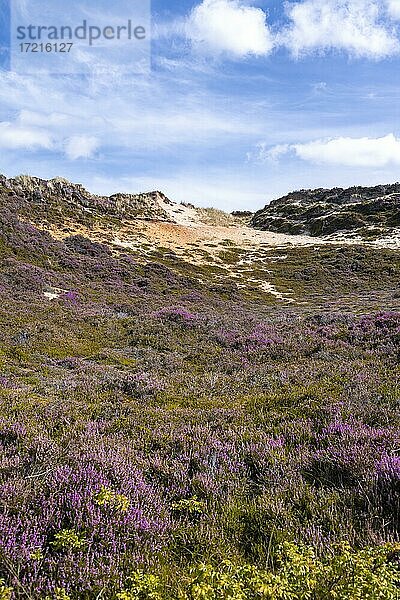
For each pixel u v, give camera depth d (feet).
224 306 128.67
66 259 135.54
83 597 11.28
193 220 310.24
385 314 66.44
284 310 124.77
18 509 14.33
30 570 11.70
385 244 252.42
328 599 10.17
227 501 16.44
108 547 13.00
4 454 18.84
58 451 19.40
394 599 9.68
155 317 79.82
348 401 27.40
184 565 12.84
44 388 37.04
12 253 122.31
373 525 14.30
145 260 170.71
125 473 17.84
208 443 22.39
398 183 399.03
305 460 19.62
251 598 10.07
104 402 31.63
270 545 13.14
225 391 37.45
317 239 288.51
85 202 243.40
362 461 18.07
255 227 380.37
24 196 209.15
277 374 40.91
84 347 59.06
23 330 59.82
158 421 27.14
